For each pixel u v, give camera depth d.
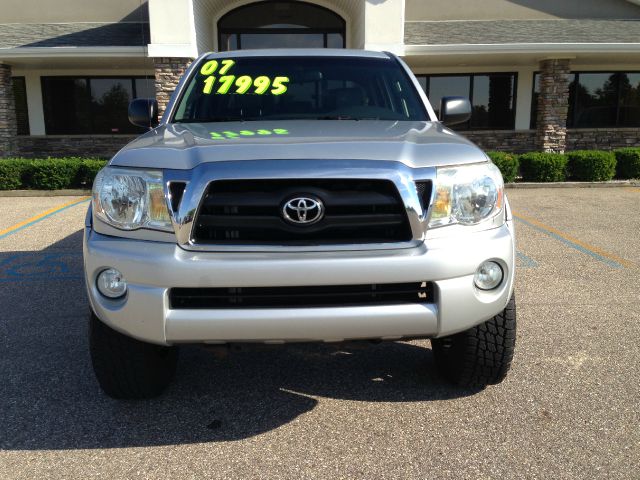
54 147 16.22
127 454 2.74
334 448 2.77
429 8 16.64
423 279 2.53
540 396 3.23
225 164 2.51
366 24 13.14
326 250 2.51
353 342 2.76
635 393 3.25
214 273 2.46
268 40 16.19
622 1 16.78
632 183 13.17
